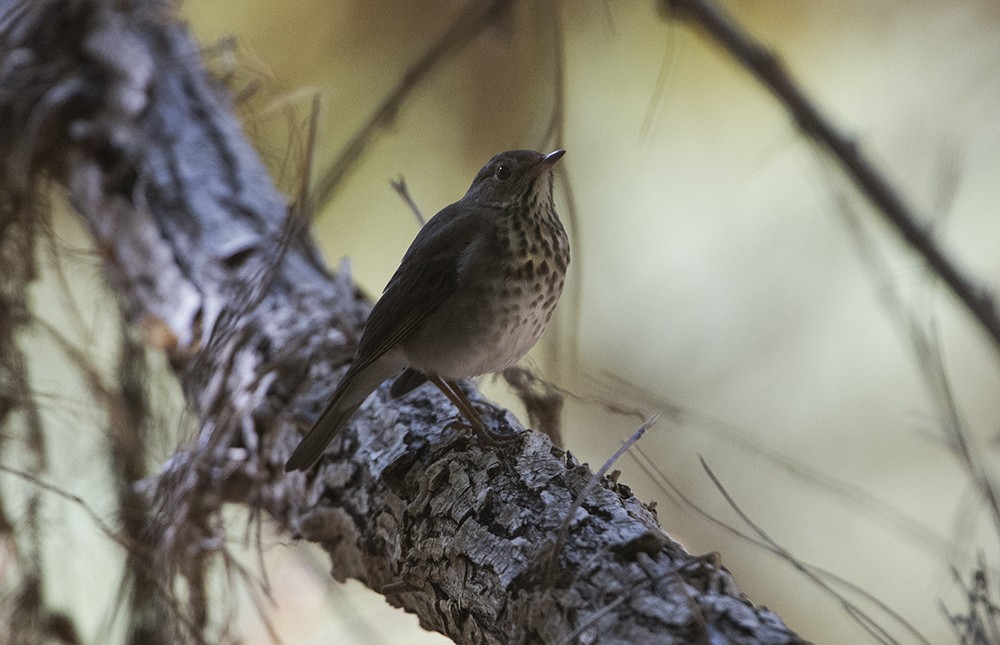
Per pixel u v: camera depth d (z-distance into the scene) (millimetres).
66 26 10820
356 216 13969
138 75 10672
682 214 15203
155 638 8305
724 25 10523
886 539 12984
